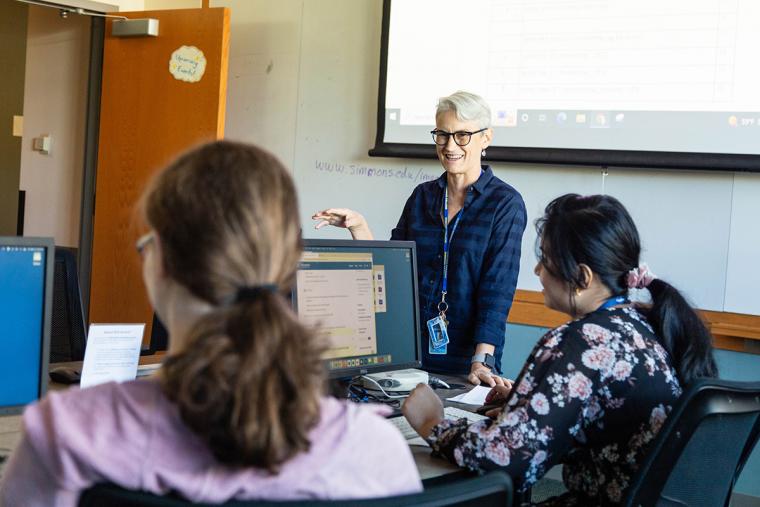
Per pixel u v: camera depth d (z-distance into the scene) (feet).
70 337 7.41
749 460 10.04
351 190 12.84
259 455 2.47
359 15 12.76
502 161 11.34
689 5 10.13
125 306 14.21
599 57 10.67
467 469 4.82
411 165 12.27
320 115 13.14
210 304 2.66
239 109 13.97
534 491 11.03
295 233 2.80
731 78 9.92
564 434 4.74
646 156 10.33
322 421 2.77
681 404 4.26
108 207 14.38
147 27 13.73
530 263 11.34
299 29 13.33
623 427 4.80
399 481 2.88
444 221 8.59
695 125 10.12
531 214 11.30
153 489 2.57
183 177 2.67
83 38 16.72
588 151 10.69
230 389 2.43
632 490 4.43
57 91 17.28
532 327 11.37
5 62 17.90
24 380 4.89
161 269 2.73
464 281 8.32
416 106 11.94
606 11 10.62
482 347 7.98
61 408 2.60
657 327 5.08
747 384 4.47
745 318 10.03
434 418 5.37
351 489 2.76
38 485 2.61
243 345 2.47
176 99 13.67
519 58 11.19
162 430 2.57
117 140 14.26
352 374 6.45
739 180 10.07
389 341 6.83
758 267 9.98
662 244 10.50
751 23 9.81
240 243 2.60
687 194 10.35
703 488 4.94
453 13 11.63
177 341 2.78
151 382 2.69
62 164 17.17
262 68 13.70
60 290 7.43
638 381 4.77
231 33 14.03
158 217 2.68
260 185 2.67
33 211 17.85
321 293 6.29
